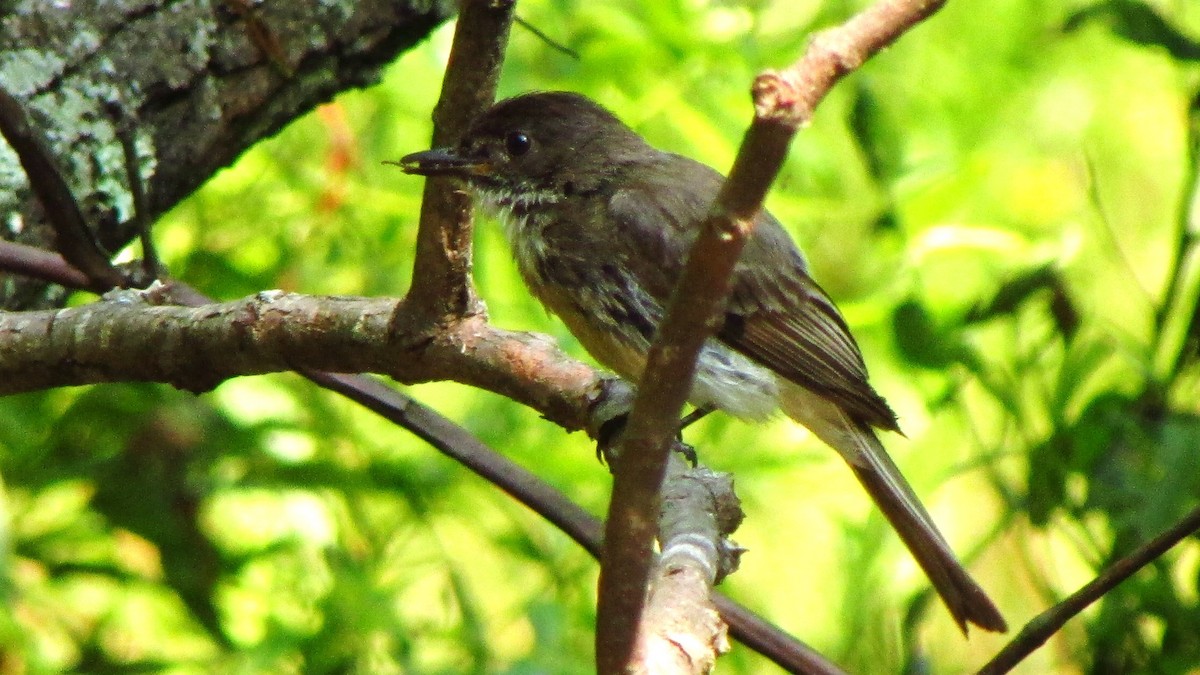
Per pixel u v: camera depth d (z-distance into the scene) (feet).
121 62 29.40
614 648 16.39
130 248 34.45
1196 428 29.32
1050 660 37.37
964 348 31.86
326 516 33.42
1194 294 33.24
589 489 33.45
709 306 14.80
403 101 35.76
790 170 36.17
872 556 32.63
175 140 29.94
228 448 33.09
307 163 37.14
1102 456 30.81
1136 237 41.83
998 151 37.78
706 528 20.81
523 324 35.94
